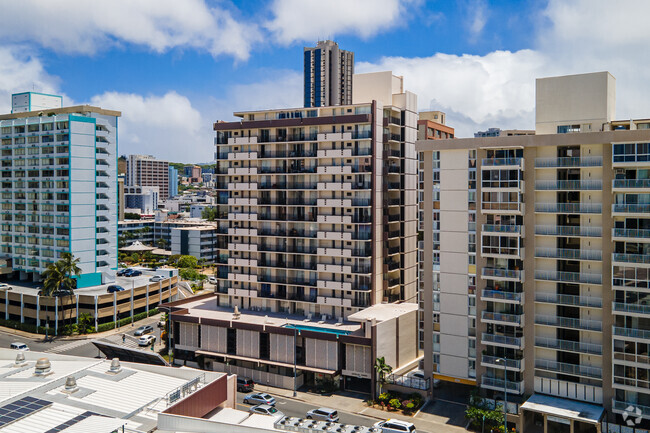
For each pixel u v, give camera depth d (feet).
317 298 307.78
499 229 226.79
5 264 435.94
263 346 285.43
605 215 208.74
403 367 278.46
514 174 222.69
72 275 399.65
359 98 336.08
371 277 297.74
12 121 432.25
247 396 254.27
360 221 297.33
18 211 432.25
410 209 345.31
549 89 238.48
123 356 263.49
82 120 404.16
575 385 215.72
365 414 240.53
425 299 249.55
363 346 263.29
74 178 400.47
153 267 636.89
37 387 181.27
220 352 297.74
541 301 221.25
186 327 309.22
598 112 229.04
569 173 217.56
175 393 172.35
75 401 171.01
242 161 328.08
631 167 202.39
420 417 233.35
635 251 203.10
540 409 207.31
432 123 384.47
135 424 157.89
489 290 228.84
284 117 321.93
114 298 391.04
